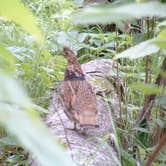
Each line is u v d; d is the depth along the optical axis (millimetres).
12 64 1001
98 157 5203
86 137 5840
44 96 7852
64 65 8461
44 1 11555
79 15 881
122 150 5527
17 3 861
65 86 6137
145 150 5590
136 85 1225
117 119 6852
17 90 783
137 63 7145
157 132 5738
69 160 749
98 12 878
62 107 6484
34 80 7734
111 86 7660
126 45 6434
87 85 6152
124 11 906
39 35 903
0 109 750
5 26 8664
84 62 10352
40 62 7945
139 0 1312
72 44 9508
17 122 748
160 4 964
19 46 8117
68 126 6234
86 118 5766
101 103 7066
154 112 5719
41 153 734
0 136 5605
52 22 10336
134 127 5680
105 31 11242
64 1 11656
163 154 5051
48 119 6801
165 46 998
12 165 6121
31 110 779
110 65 8852
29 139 740
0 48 1009
